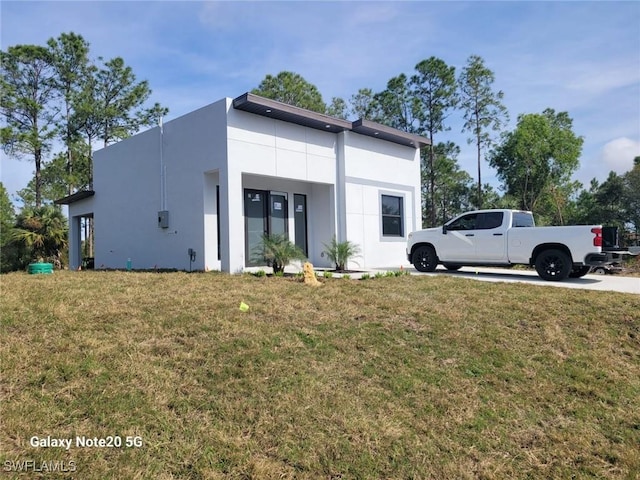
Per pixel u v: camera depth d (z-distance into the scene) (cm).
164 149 1192
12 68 2244
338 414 346
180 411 323
